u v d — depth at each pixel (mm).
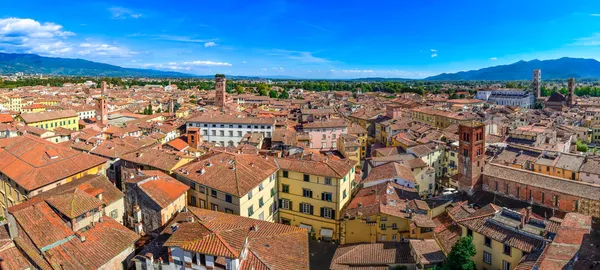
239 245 57188
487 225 72188
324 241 95250
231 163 92750
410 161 128125
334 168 95750
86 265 60594
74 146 129625
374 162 125562
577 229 65938
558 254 57531
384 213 85312
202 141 173500
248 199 85062
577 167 118375
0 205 103438
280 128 188250
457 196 101000
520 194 95250
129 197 81562
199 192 88688
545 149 142125
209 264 56406
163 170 100688
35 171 92875
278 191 100438
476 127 99562
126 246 66500
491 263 70625
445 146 150125
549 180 92500
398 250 76312
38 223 65375
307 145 171250
